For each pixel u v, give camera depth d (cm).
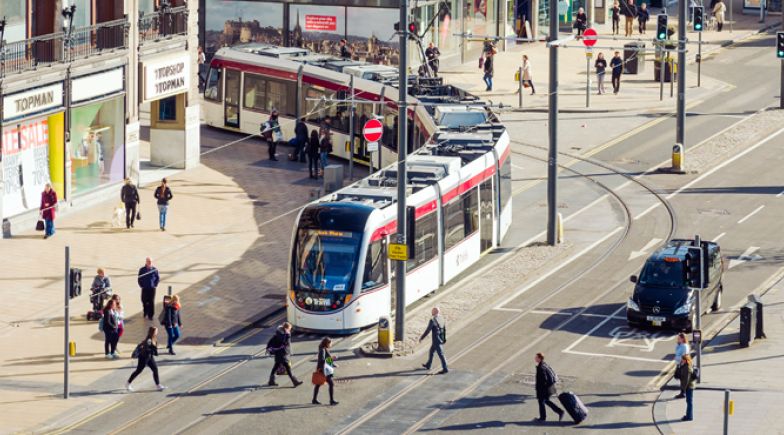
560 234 15112
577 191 17275
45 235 14975
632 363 11600
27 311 12812
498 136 15550
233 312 12975
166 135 18062
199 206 16438
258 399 10800
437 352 11350
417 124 17288
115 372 11400
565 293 13462
